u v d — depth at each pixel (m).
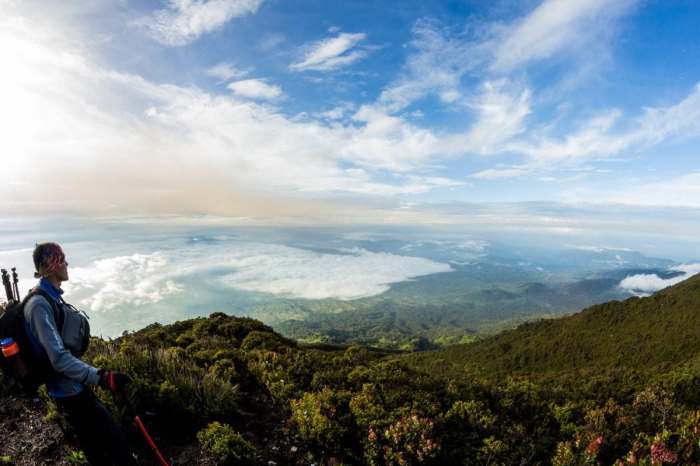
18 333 2.86
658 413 7.19
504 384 10.38
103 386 2.93
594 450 5.79
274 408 6.75
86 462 4.07
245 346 14.04
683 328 66.31
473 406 7.07
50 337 2.81
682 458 5.26
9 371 2.90
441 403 7.52
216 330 17.64
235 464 4.63
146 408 5.29
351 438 5.84
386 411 6.49
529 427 7.39
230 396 6.00
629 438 6.46
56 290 3.08
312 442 5.56
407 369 9.91
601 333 76.88
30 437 4.45
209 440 4.73
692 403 16.08
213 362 8.59
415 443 5.50
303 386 7.97
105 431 3.21
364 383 8.07
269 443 5.46
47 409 5.00
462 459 5.72
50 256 2.99
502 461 5.73
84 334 3.22
